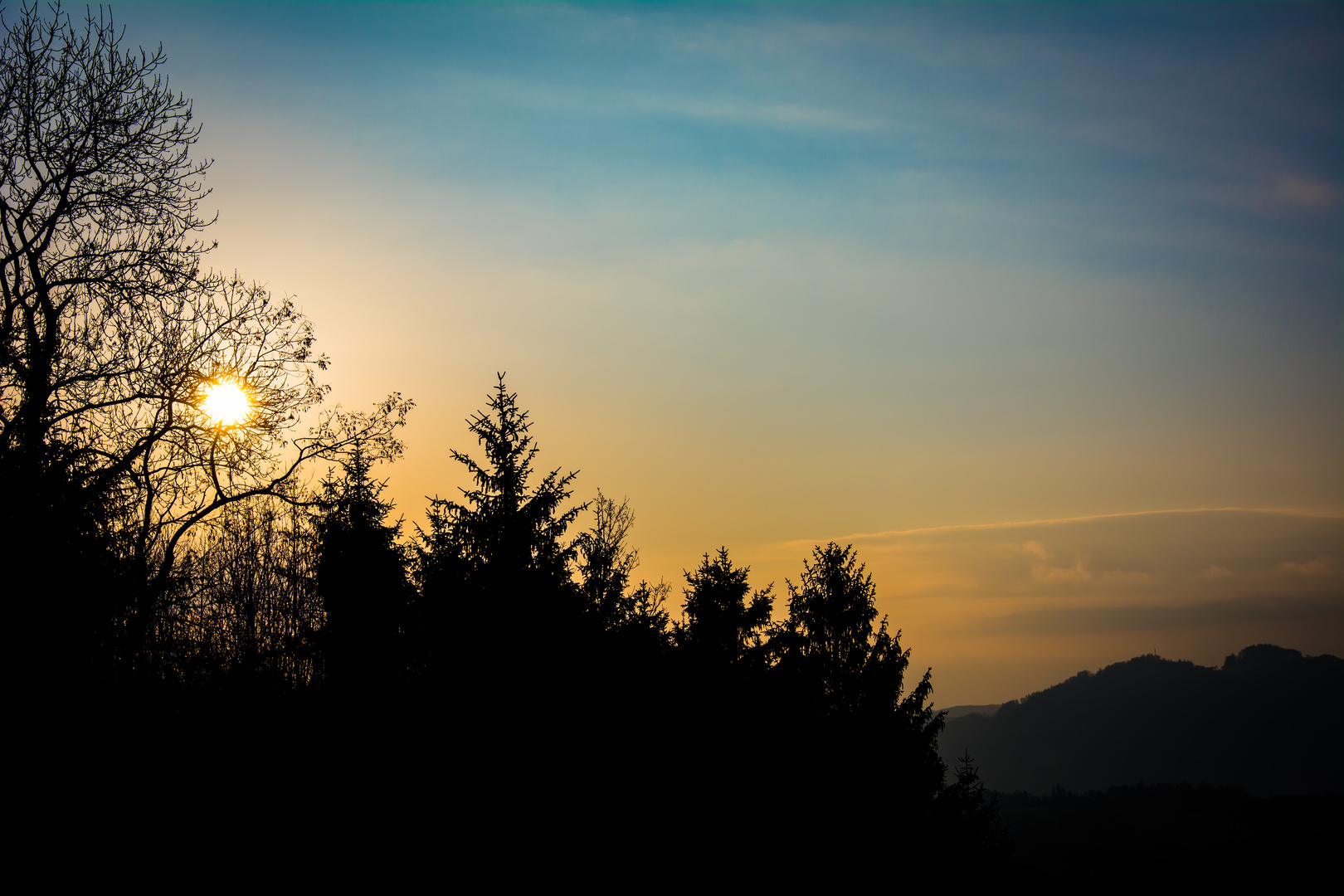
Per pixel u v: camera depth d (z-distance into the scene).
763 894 21.91
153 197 19.89
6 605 15.30
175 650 18.52
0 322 18.50
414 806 18.39
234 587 28.27
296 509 23.41
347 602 23.47
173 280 19.86
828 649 31.89
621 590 25.73
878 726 29.84
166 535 21.17
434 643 19.83
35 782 14.50
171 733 17.30
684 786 23.14
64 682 15.57
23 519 16.20
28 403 17.66
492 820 18.27
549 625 20.16
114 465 18.50
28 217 19.38
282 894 15.80
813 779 25.20
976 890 29.86
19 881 13.72
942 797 30.95
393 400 23.22
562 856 18.92
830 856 24.25
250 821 17.23
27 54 19.17
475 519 21.20
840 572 33.06
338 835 17.66
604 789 21.19
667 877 20.48
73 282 19.42
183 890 15.15
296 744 19.20
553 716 19.56
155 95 20.09
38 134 19.30
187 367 19.98
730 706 25.16
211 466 21.09
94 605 16.64
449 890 16.84
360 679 20.88
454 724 18.83
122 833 15.27
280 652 21.36
